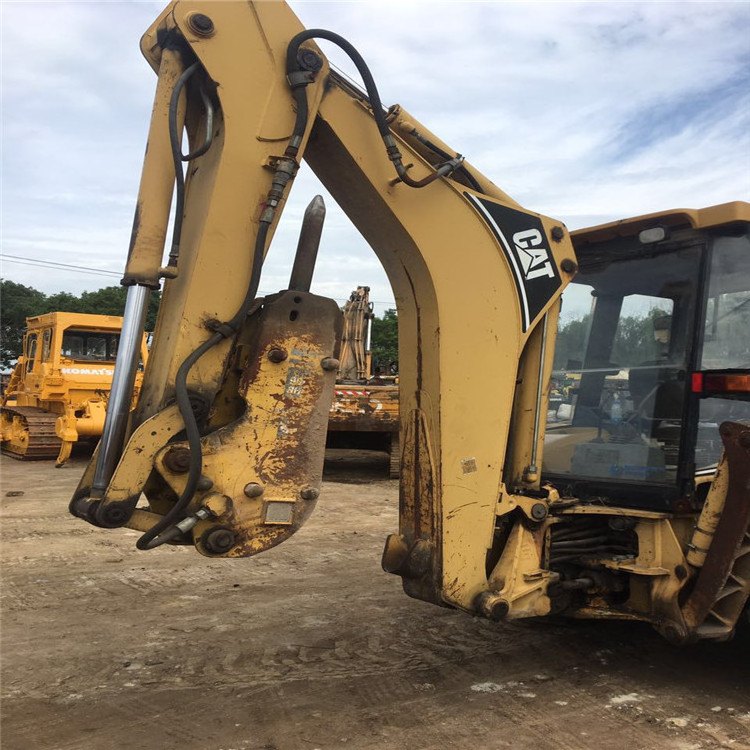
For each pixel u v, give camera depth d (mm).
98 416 11594
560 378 3994
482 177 3406
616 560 3568
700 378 3422
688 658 3863
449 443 3223
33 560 5781
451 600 3221
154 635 4117
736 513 3156
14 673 3561
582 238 3941
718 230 3451
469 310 3262
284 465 2787
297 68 2779
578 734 2998
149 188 2639
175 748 2846
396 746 2879
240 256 2736
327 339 2873
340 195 3213
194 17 2635
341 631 4207
